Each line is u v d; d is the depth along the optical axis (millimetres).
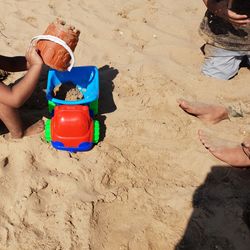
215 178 2391
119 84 3008
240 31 2922
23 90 2281
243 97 2943
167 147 2555
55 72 2670
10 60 2656
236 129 2684
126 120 2725
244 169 2459
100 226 2119
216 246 2059
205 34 3055
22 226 2105
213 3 2887
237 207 2227
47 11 3795
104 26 3617
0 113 2354
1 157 2422
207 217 2180
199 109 2688
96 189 2295
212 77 3090
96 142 2516
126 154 2498
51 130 2418
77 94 2656
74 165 2398
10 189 2260
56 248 2020
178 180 2373
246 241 2080
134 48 3369
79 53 3273
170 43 3439
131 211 2199
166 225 2141
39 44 2244
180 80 3051
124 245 2051
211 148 2498
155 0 4020
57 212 2164
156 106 2836
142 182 2348
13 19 3662
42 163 2412
